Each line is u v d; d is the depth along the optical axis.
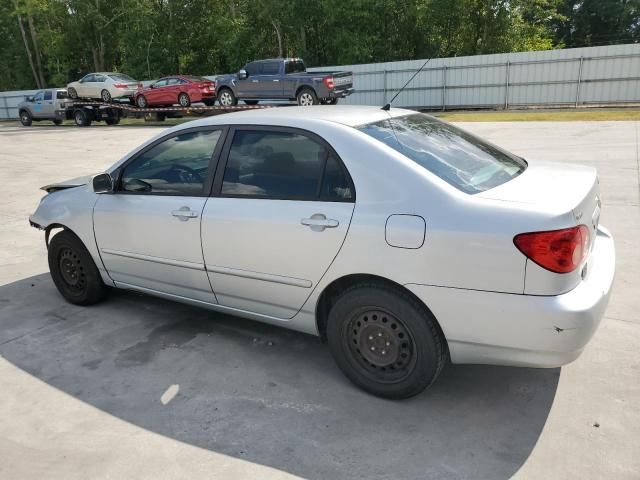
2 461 2.73
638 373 3.26
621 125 15.09
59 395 3.31
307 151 3.22
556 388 3.16
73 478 2.59
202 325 4.22
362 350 3.14
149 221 3.86
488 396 3.13
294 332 4.05
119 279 4.31
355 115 3.44
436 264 2.75
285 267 3.26
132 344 3.94
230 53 35.81
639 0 42.25
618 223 6.17
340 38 31.55
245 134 3.51
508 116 20.39
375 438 2.80
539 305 2.57
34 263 5.91
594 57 22.41
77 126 26.88
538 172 3.32
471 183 2.95
